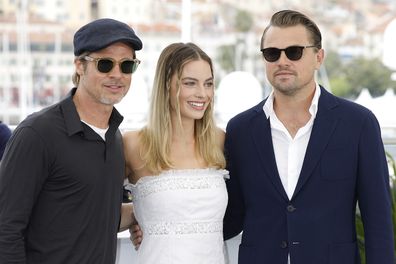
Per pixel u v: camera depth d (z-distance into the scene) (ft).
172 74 13.58
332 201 13.00
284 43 13.12
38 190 11.32
